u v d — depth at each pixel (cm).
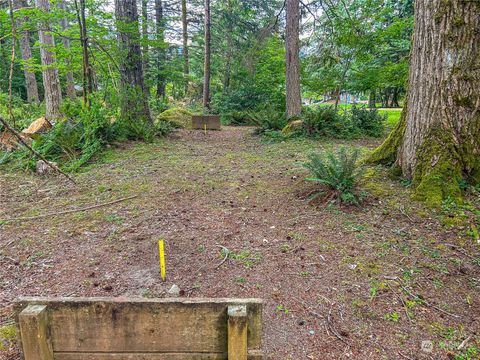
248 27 2022
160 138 930
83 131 695
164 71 1612
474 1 376
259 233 353
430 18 403
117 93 881
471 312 231
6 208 428
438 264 283
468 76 390
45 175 564
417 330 217
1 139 604
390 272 277
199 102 1995
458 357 196
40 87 2003
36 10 702
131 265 296
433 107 411
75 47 868
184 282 271
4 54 996
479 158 396
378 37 1091
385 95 2194
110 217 395
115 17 893
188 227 370
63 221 388
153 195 467
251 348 155
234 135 1106
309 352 203
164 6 2038
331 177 418
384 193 418
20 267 294
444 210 360
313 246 321
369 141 865
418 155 423
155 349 156
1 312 235
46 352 152
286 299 250
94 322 153
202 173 573
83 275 281
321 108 1060
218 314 152
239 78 1855
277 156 703
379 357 198
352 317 230
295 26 1095
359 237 333
